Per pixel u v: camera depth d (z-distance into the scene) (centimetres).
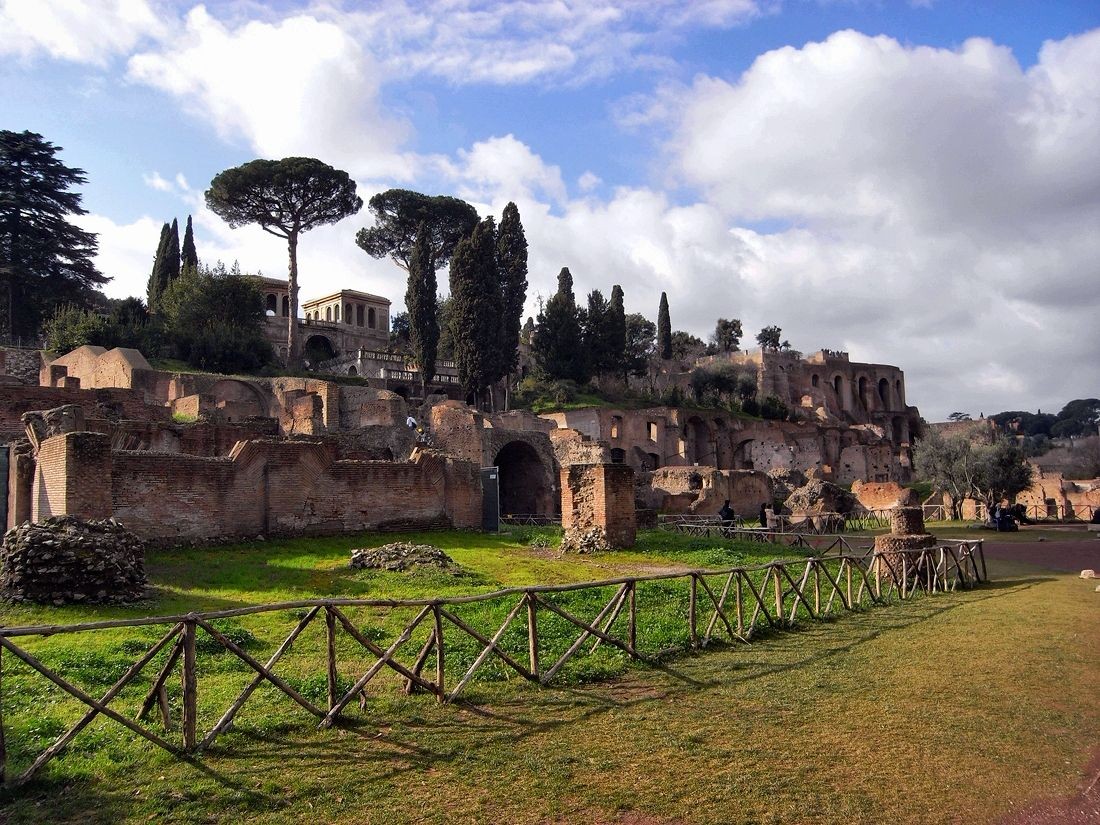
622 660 1187
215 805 677
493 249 7531
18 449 2416
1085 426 17112
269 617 1453
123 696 962
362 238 9388
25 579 1480
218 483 2391
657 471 5325
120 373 5216
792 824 662
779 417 10544
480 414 5181
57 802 676
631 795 711
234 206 7988
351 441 3847
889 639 1378
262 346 7331
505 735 857
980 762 801
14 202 6925
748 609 1628
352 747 813
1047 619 1555
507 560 2338
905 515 2108
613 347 9631
